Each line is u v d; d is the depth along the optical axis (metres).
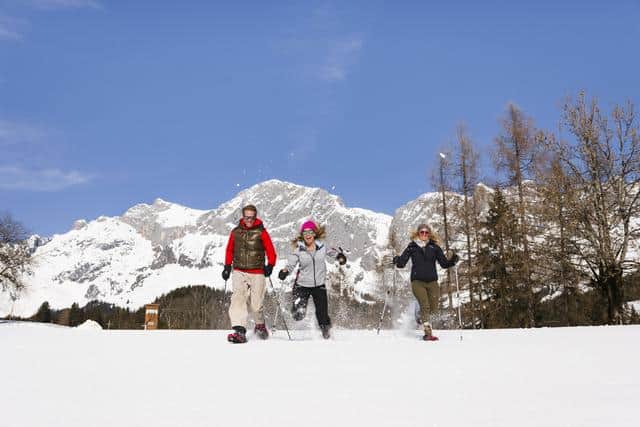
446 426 2.65
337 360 5.18
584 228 23.09
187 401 3.34
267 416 2.93
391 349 6.12
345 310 13.22
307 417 2.90
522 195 25.70
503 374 4.26
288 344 6.83
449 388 3.69
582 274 23.66
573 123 23.88
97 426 2.73
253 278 7.79
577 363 4.82
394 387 3.75
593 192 23.27
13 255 43.09
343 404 3.22
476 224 27.94
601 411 2.89
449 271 24.94
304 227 8.25
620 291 22.86
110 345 6.69
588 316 25.27
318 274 8.19
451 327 12.26
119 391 3.68
